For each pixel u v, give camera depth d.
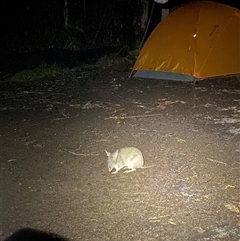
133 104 3.75
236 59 4.54
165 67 4.55
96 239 1.79
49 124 3.27
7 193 2.19
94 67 5.22
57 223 1.92
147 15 6.07
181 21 4.54
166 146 2.79
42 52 5.43
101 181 2.31
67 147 2.80
